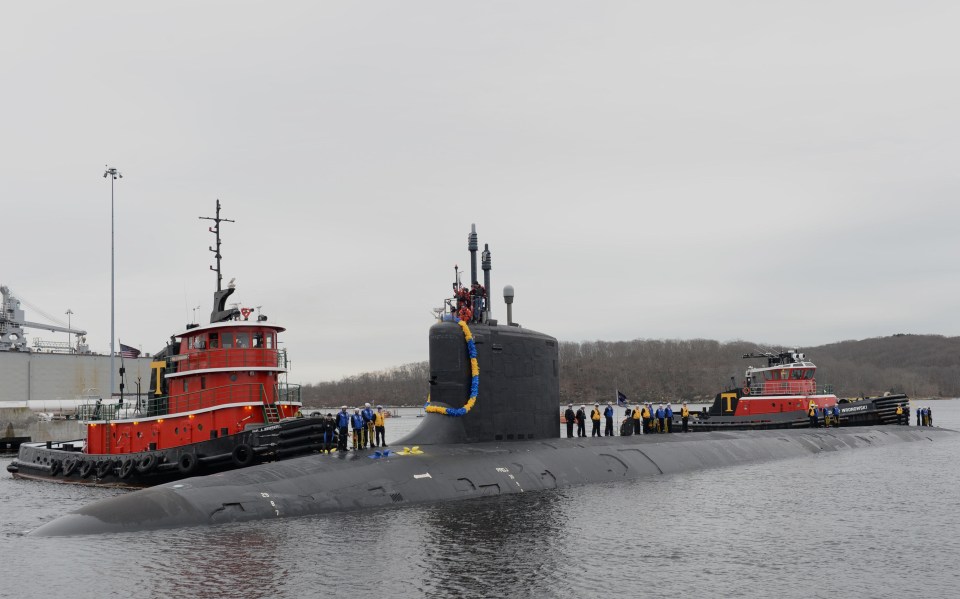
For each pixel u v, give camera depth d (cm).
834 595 1836
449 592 1817
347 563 2027
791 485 3431
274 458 3622
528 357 3453
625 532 2438
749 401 6331
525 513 2652
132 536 2267
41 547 2184
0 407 7356
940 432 6462
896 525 2589
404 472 2839
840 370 18850
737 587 1884
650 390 15412
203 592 1808
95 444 4603
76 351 9381
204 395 4038
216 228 4441
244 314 4150
